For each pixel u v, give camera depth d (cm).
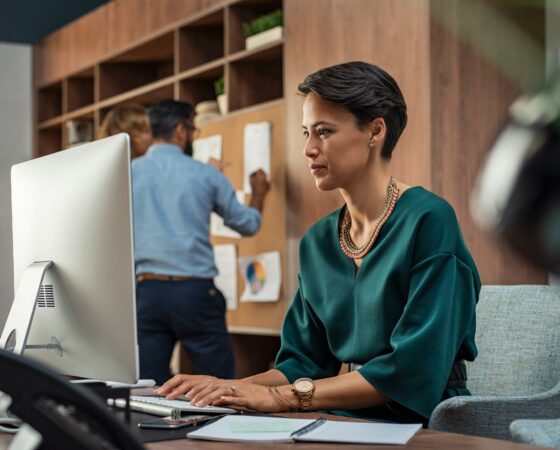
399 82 381
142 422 151
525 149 20
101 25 641
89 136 691
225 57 493
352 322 195
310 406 170
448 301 179
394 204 194
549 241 19
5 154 754
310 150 196
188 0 531
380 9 392
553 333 229
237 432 138
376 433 134
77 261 158
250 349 500
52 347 168
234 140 482
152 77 661
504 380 233
